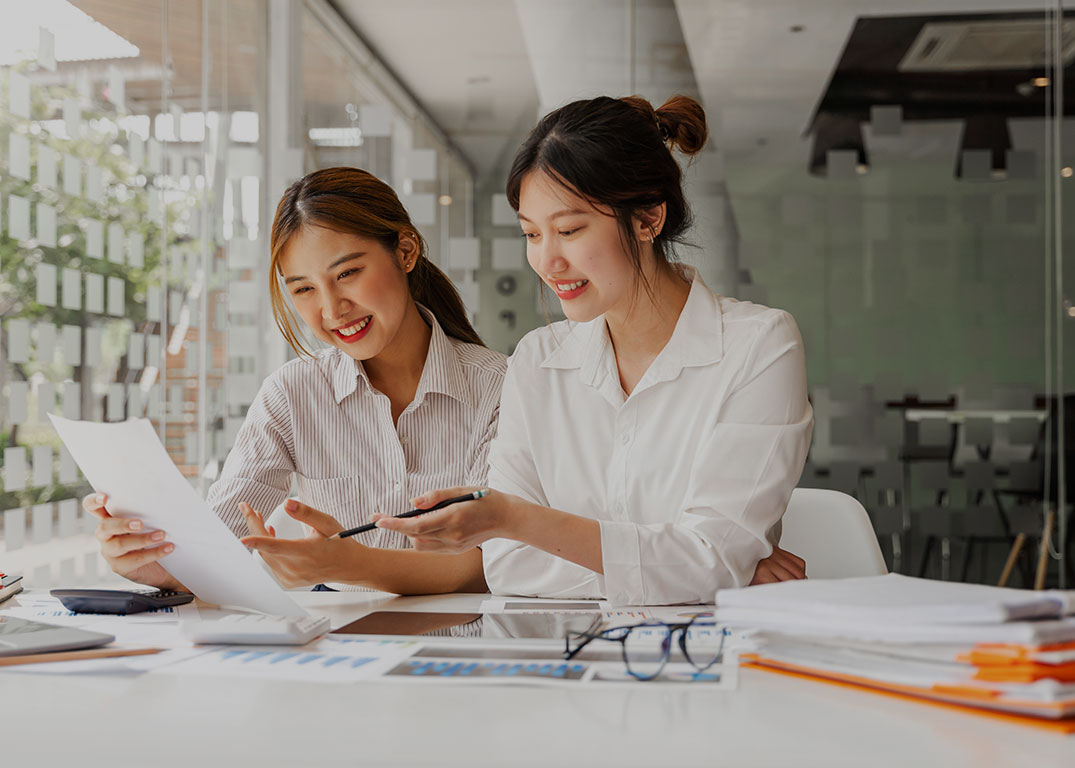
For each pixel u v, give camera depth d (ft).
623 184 3.56
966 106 11.54
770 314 3.94
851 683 2.21
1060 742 1.78
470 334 5.33
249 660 2.54
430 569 3.94
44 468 8.16
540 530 3.34
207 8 10.80
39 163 8.23
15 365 7.89
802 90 11.55
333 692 2.20
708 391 3.91
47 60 8.36
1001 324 11.44
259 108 11.42
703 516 3.61
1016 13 11.56
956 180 11.51
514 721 1.95
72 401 8.56
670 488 3.96
